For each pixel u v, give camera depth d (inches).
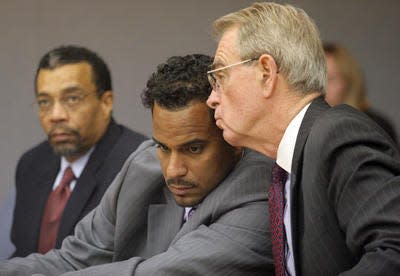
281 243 173.6
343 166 154.0
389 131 331.3
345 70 331.6
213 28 176.1
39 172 289.7
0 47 421.7
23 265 213.9
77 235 218.5
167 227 202.7
